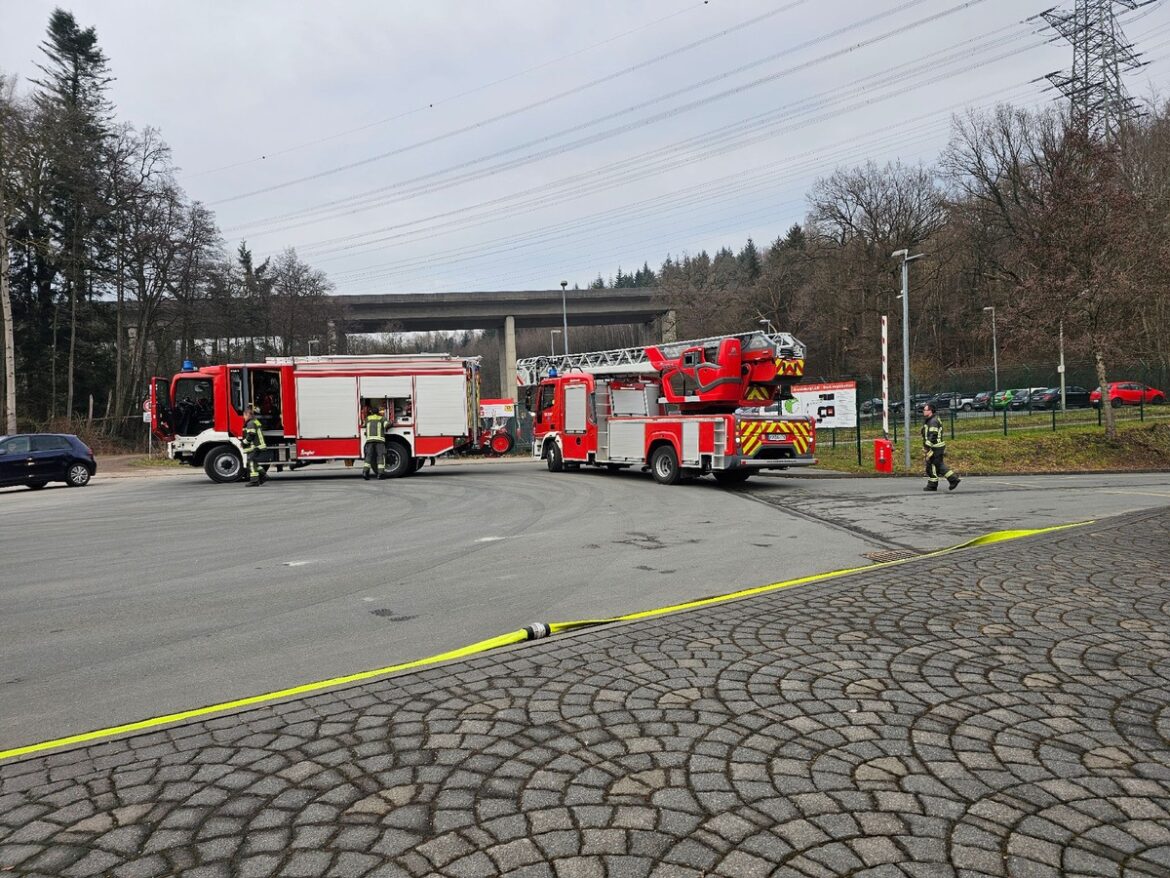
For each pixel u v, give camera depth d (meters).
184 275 43.22
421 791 2.81
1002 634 4.58
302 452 19.83
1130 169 37.66
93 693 4.23
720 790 2.76
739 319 64.38
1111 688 3.67
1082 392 39.94
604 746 3.16
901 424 33.00
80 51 41.34
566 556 8.25
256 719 3.58
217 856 2.41
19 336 41.09
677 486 16.89
